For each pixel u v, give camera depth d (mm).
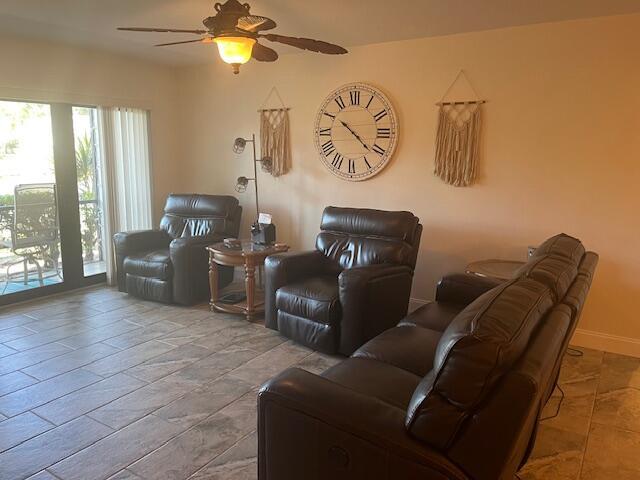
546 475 2141
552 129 3541
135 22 3633
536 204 3674
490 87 3730
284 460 1644
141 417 2537
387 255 3600
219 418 2537
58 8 3293
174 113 5605
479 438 1293
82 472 2096
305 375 1691
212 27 2539
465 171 3898
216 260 4102
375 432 1428
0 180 4227
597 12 3205
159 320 4012
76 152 4766
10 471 2096
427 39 3936
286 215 4980
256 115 5020
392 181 4281
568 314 1685
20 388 2832
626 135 3301
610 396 2855
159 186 5547
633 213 3340
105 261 5055
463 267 4031
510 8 3156
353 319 3164
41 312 4184
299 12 3287
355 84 4312
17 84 4160
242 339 3617
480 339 1236
